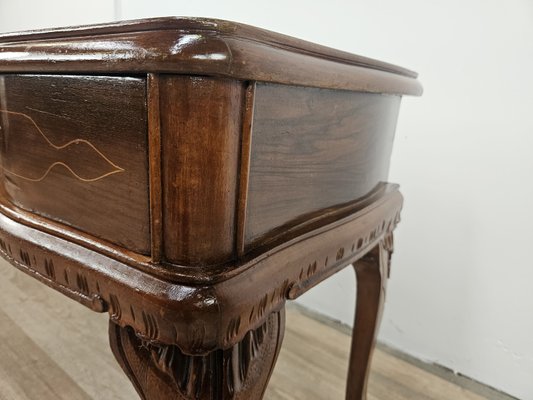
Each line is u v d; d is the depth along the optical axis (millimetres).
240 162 367
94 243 422
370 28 1063
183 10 1411
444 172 1031
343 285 1275
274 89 389
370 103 583
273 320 463
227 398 416
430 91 1012
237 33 315
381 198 685
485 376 1068
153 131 342
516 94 910
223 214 367
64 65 379
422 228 1092
